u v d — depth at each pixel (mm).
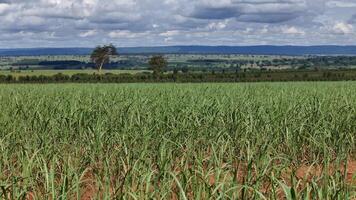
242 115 13047
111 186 8406
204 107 14867
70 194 7164
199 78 83375
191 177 6820
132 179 7348
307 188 5910
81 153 11266
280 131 12258
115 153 9422
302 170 10414
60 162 9758
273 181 6445
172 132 11688
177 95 21828
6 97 22359
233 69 197500
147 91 27656
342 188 6102
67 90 31797
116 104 16859
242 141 10805
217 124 13133
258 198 6215
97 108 15758
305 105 15602
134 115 13414
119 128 12141
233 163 10336
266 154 8578
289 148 11398
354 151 12094
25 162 8156
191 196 7250
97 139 10297
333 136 11898
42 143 10359
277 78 80125
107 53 150625
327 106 16312
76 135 12102
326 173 6602
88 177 9578
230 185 6602
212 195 5922
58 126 12844
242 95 21891
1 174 8352
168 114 13625
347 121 12875
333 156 11617
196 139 11773
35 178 7887
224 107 15422
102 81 82562
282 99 18328
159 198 6707
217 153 10547
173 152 9812
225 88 32969
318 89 31297
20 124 12391
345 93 23281
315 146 11602
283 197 7004
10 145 10578
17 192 6996
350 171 10086
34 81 82625
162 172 6777
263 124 12648
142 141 10922
